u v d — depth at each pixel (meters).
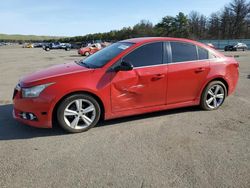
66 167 3.76
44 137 4.78
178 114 5.94
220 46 61.00
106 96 5.03
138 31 97.38
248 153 4.16
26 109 4.75
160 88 5.47
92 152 4.20
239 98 7.36
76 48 67.56
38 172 3.64
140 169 3.70
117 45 5.79
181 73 5.63
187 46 5.82
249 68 14.73
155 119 5.64
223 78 6.17
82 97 4.88
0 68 16.69
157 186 3.33
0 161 3.94
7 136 4.83
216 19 90.50
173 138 4.71
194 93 5.93
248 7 84.31
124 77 5.12
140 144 4.47
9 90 8.89
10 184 3.37
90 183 3.39
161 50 5.52
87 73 4.93
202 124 5.37
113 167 3.76
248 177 3.51
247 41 60.75
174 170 3.68
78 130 4.95
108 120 5.56
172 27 91.69
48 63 20.73
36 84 4.70
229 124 5.37
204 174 3.58
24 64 19.78
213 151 4.22
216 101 6.29
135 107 5.34
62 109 4.78
